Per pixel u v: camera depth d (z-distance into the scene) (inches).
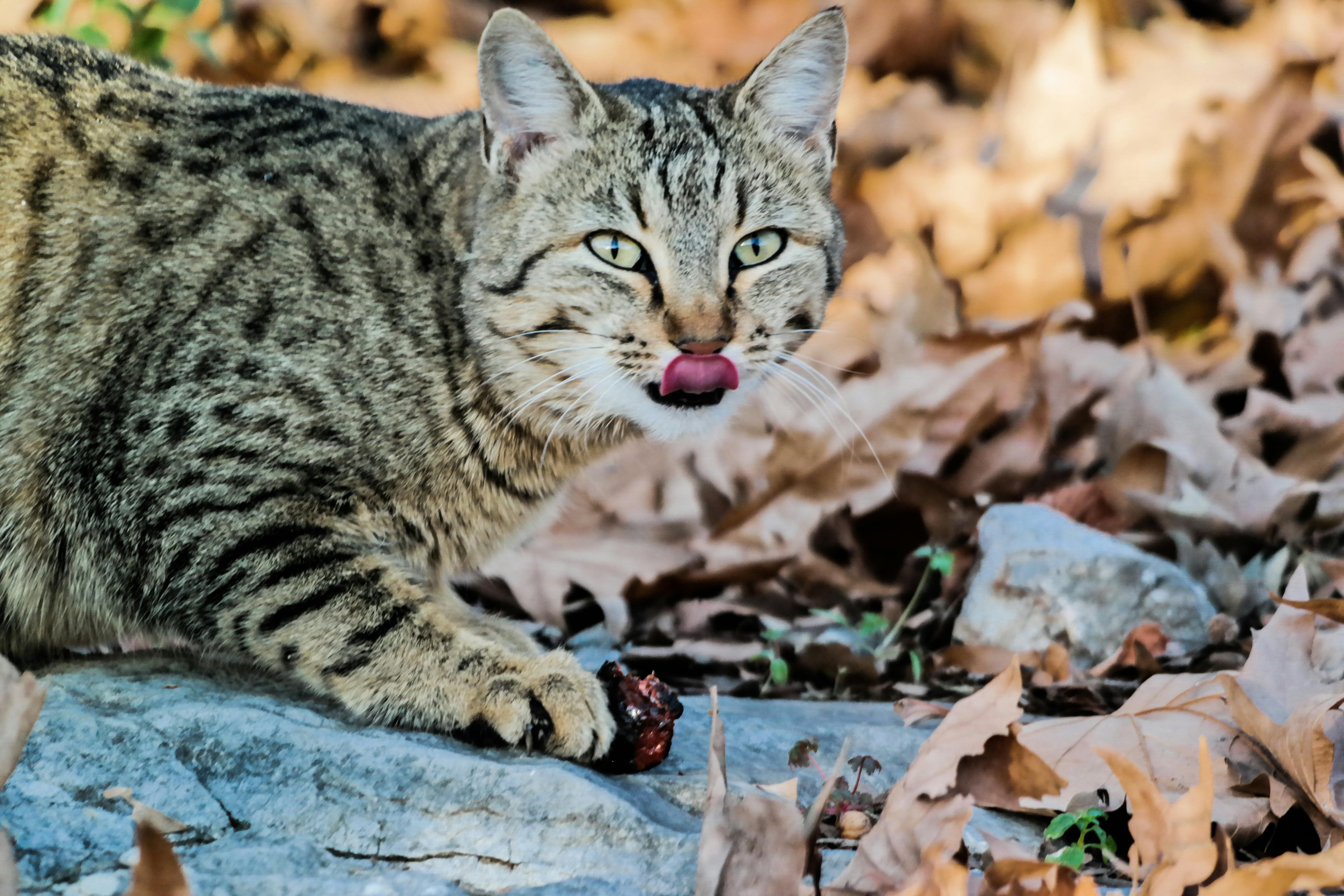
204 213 229.6
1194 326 428.8
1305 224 438.0
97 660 233.9
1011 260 458.3
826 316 427.5
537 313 237.3
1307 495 312.0
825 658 269.4
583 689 200.7
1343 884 147.2
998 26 553.3
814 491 333.4
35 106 235.0
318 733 193.8
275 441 220.5
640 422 245.9
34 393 223.6
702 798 191.2
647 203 239.9
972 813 166.2
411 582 225.5
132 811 174.2
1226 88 479.8
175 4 388.5
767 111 255.0
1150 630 263.1
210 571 219.0
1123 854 180.1
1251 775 187.9
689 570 317.1
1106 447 348.5
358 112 257.4
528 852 173.5
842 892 157.9
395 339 229.0
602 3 607.5
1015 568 275.0
